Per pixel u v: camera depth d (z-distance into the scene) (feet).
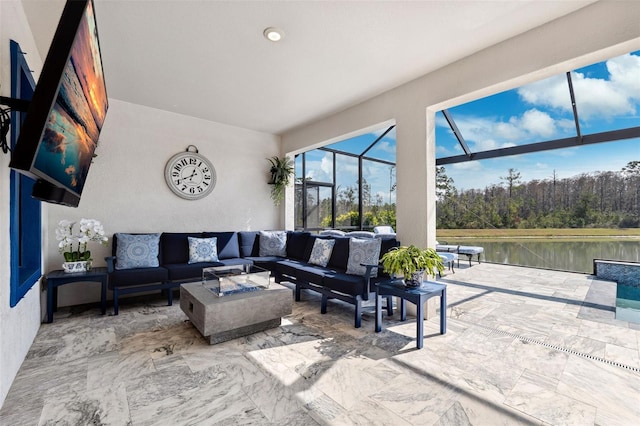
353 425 5.00
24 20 7.11
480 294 13.76
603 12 7.05
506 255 21.49
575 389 6.07
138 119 13.56
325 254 13.07
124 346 8.05
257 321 8.86
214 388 6.07
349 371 6.77
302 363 7.14
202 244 13.82
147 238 12.50
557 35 7.75
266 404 5.56
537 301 12.62
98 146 12.60
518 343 8.37
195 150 15.19
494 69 8.95
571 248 18.62
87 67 5.11
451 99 10.05
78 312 10.97
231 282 10.27
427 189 10.73
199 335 8.83
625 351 7.84
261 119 15.55
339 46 9.04
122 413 5.29
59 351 7.72
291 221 18.29
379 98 12.51
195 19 7.75
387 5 7.25
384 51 9.30
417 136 11.03
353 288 9.70
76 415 5.23
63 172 5.02
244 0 7.07
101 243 12.50
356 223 22.48
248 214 17.07
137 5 7.19
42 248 10.04
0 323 5.37
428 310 10.53
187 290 9.54
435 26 8.07
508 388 6.11
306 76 10.93
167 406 5.49
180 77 10.98
